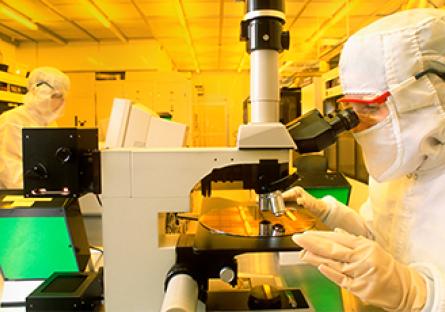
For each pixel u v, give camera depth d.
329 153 3.61
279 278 1.04
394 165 0.80
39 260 1.13
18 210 1.10
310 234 0.70
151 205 0.80
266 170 0.79
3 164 2.11
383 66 0.72
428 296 0.61
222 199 1.21
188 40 5.57
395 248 0.87
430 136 0.74
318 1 3.96
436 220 0.76
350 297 1.00
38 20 4.54
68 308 0.88
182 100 5.03
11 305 1.03
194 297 0.69
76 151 0.77
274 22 0.76
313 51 5.71
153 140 1.07
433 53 0.71
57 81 2.40
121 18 4.51
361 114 0.79
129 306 0.82
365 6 4.09
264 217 1.02
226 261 0.78
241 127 0.78
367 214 1.15
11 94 3.72
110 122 1.04
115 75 5.39
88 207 1.42
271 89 0.78
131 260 0.81
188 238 0.87
